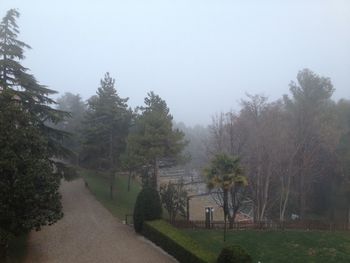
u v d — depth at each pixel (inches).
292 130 1838.1
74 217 1334.9
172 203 1409.9
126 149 1636.3
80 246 1035.3
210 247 1084.5
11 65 1173.1
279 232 1231.5
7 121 863.1
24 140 865.5
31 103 1217.4
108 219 1343.5
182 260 920.9
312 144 1835.6
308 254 1034.7
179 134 1567.4
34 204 836.0
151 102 1649.9
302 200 1862.7
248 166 1651.1
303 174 1855.3
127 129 1759.4
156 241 1065.5
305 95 2082.9
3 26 1186.0
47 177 874.8
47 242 1056.2
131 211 1509.6
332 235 1203.2
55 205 889.5
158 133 1515.7
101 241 1087.0
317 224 1342.3
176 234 1025.5
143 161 1499.8
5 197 801.6
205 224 1299.2
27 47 1240.8
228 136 1817.2
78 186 1892.2
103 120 1726.1
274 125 1726.1
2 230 794.2
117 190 1924.2
